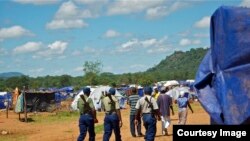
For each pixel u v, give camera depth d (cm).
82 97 1376
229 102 564
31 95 3891
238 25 577
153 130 1329
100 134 1966
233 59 575
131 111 1711
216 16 610
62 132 2178
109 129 1359
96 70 9381
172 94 4262
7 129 2369
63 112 3731
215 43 612
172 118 2578
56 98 4494
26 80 13788
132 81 11438
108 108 1355
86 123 1370
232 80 571
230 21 582
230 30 580
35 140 1908
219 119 582
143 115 1330
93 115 1377
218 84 588
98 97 3881
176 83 5547
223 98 571
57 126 2550
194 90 632
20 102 2933
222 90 576
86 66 9375
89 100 1375
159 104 1672
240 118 550
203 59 648
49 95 3978
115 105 1356
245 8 594
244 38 571
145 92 1342
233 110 558
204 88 623
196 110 3484
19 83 13312
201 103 609
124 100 4272
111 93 1365
